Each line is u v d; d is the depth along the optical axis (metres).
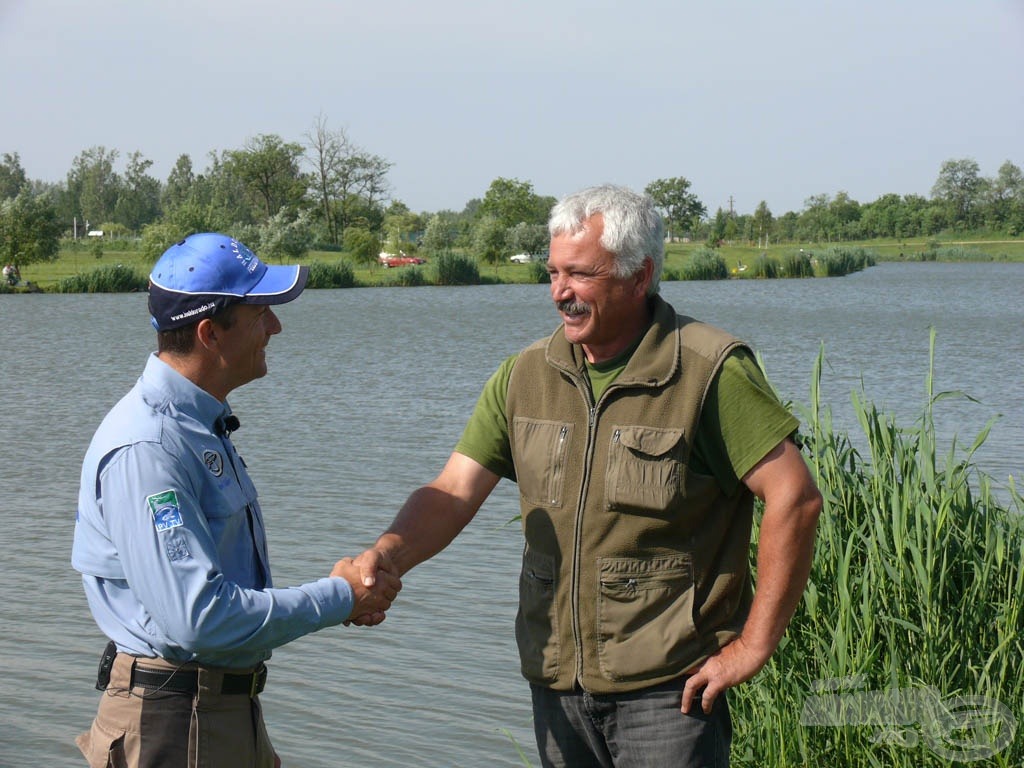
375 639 7.42
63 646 7.30
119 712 2.68
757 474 2.72
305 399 20.22
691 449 2.76
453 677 6.81
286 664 6.98
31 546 9.81
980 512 4.76
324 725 6.14
